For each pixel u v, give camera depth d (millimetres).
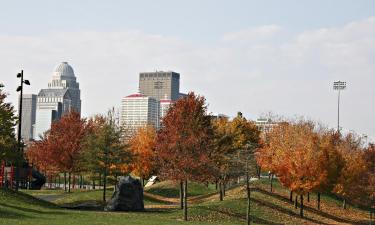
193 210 47625
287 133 62688
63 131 67375
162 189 70062
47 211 39438
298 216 55438
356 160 64812
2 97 46500
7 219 30078
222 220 46375
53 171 72375
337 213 65812
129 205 47875
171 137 45312
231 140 57875
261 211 52812
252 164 45375
